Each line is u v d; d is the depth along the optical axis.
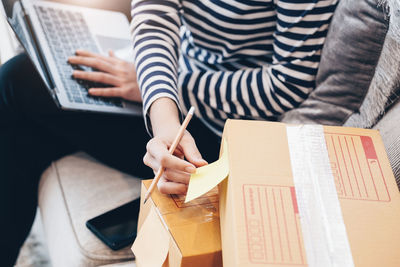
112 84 1.06
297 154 0.60
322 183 0.57
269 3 0.89
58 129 1.03
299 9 0.84
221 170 0.59
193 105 1.02
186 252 0.58
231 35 0.95
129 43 1.20
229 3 0.90
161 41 0.90
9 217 1.03
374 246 0.53
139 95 1.07
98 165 1.09
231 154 0.58
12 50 1.44
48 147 1.12
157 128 0.76
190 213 0.65
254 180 0.56
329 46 0.85
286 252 0.51
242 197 0.55
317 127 0.64
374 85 0.77
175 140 0.69
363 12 0.77
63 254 0.89
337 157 0.60
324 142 0.62
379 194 0.58
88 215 0.94
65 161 1.09
